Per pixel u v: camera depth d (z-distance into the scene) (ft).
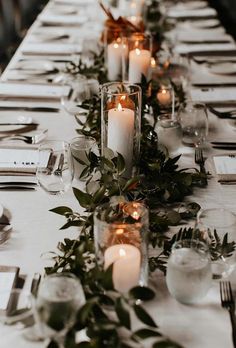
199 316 3.95
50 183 5.47
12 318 3.85
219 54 10.07
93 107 6.68
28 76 8.73
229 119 7.30
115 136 5.29
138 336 3.32
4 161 5.99
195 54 10.04
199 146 6.51
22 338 3.75
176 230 4.92
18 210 5.27
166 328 3.85
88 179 5.40
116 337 3.31
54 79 8.56
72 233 4.92
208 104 7.75
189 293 3.97
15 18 15.10
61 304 3.40
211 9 13.19
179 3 13.58
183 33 11.35
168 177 5.28
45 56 9.84
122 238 4.00
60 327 3.43
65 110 7.58
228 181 5.73
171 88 7.36
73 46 10.37
